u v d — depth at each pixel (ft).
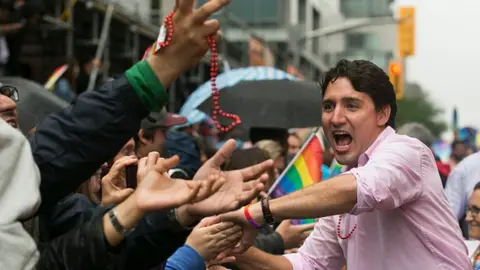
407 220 10.03
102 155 7.41
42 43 39.06
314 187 9.27
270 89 24.35
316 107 24.22
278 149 19.47
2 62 31.22
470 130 36.29
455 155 35.99
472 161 20.17
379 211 10.22
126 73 7.38
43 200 7.48
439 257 10.05
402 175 9.56
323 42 150.92
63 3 39.37
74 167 7.36
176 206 7.16
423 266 10.04
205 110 24.64
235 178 8.35
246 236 9.61
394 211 10.09
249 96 24.23
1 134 6.50
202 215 8.32
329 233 11.51
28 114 16.81
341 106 10.27
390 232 10.15
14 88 10.73
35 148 7.34
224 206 8.16
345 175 9.32
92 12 42.29
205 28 7.30
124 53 47.65
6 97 9.45
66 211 10.44
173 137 19.47
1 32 30.22
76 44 41.70
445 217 10.18
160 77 7.33
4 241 6.31
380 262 10.25
